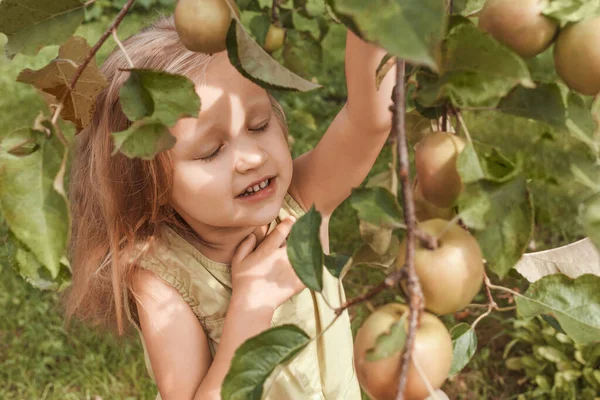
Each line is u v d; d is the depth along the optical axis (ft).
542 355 8.95
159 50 4.19
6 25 2.54
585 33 2.20
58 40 2.59
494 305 2.70
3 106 14.20
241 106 3.94
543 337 9.21
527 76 2.06
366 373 2.09
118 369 9.42
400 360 2.04
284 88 2.41
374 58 3.76
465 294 2.11
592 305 2.44
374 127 4.13
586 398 8.57
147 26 5.00
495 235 2.10
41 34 2.58
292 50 4.01
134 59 4.31
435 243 2.07
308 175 4.84
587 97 2.55
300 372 4.89
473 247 2.14
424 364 2.04
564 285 2.47
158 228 4.83
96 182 4.91
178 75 2.27
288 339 2.25
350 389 5.25
